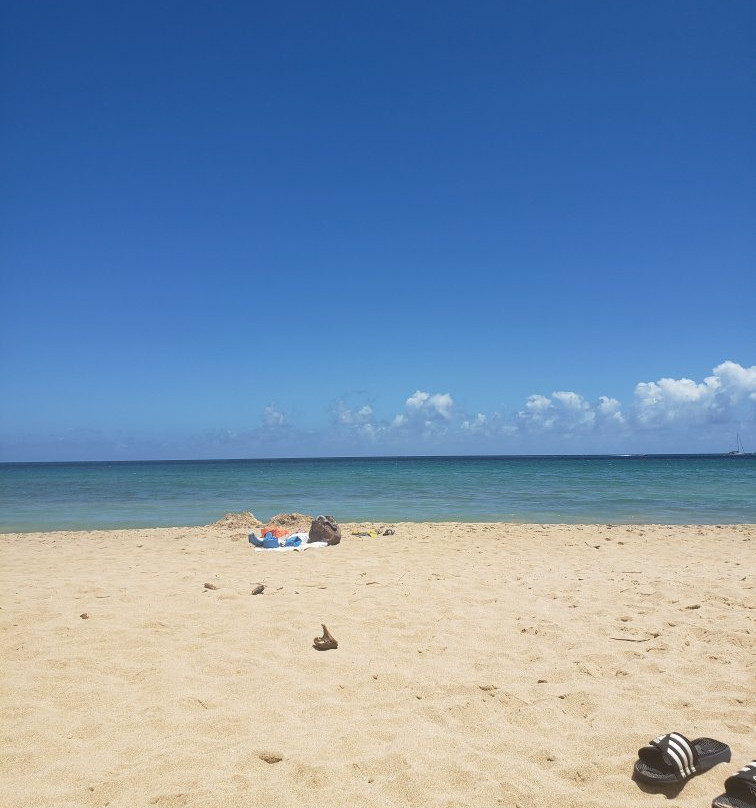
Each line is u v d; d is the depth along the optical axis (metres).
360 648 5.10
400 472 55.44
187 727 3.67
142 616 5.94
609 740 3.56
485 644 5.23
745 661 4.82
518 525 15.05
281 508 20.95
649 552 10.86
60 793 2.97
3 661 4.71
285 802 2.92
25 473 62.84
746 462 96.56
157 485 35.81
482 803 2.96
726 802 2.93
